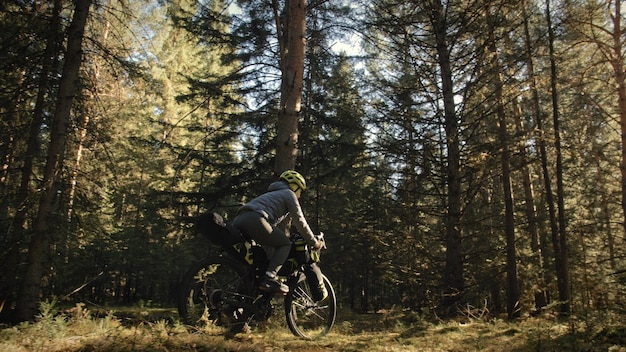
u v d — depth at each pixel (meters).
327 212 21.31
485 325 6.73
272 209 4.43
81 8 8.88
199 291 4.55
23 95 8.88
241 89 15.27
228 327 4.54
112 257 23.70
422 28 11.60
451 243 10.71
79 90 9.12
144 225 25.92
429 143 11.05
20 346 3.69
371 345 4.63
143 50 9.94
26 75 8.52
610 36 15.27
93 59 9.41
